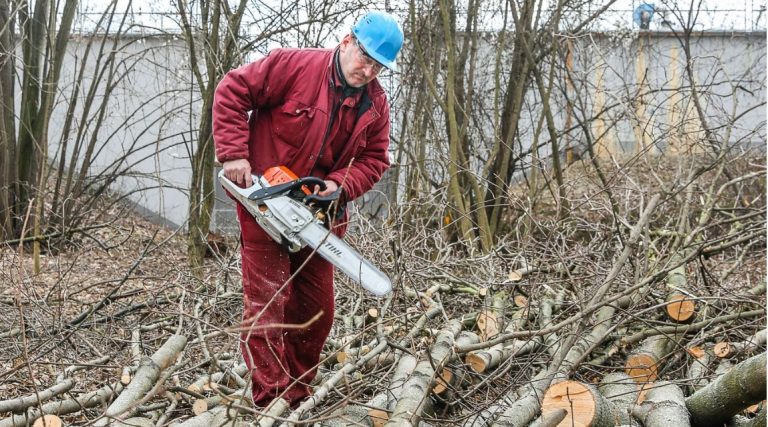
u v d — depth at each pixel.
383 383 4.73
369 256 6.25
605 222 9.76
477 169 11.51
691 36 14.00
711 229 10.18
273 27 10.46
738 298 5.11
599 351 5.41
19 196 10.90
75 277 8.46
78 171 14.40
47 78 10.91
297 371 4.11
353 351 5.01
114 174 11.01
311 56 3.87
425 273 6.46
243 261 3.97
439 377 4.17
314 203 3.83
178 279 6.14
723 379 3.96
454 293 6.53
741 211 10.20
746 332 5.65
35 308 5.98
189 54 11.04
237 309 6.28
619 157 12.91
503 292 6.21
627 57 12.79
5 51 10.39
